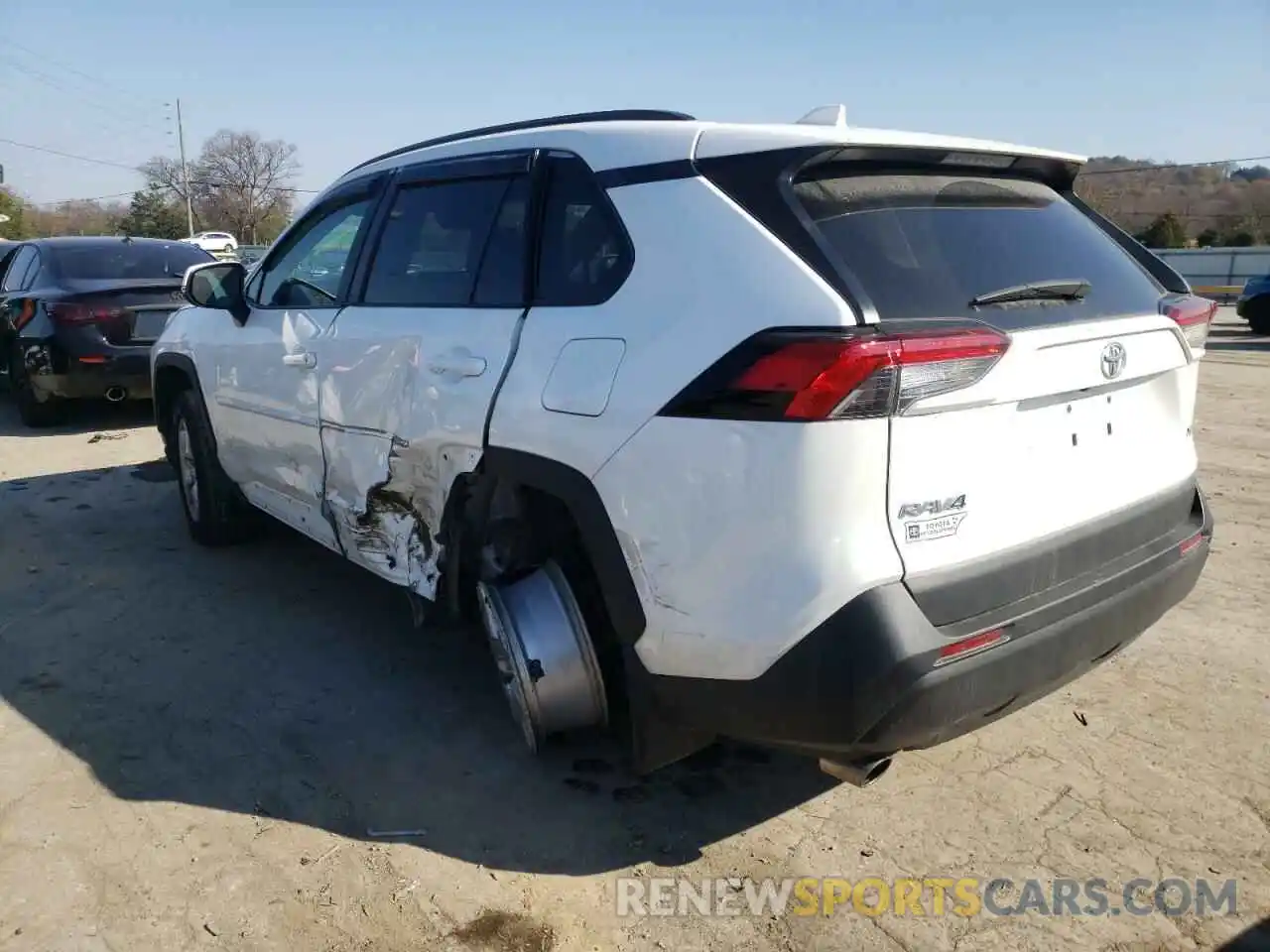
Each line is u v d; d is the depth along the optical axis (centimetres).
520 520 314
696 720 261
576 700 307
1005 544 254
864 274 243
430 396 326
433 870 282
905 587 235
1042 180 329
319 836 297
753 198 258
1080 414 274
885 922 262
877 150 266
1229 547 543
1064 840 294
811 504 230
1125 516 288
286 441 430
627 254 278
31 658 417
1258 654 411
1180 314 307
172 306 872
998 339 242
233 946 253
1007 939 256
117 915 263
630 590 264
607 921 263
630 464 259
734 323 243
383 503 368
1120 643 280
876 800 316
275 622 454
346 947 253
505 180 330
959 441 243
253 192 7519
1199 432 862
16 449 820
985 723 260
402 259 370
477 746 349
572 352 280
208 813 308
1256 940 254
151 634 441
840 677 230
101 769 332
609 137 299
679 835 300
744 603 240
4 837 295
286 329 427
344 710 374
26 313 865
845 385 225
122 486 696
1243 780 322
